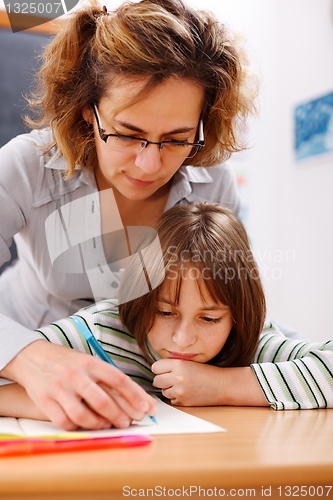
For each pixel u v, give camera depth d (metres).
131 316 0.89
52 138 0.95
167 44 0.76
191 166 1.04
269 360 0.96
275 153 2.12
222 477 0.45
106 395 0.61
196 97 0.80
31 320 1.17
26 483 0.42
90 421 0.60
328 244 1.87
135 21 0.77
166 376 0.83
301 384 0.82
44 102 0.92
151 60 0.75
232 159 2.05
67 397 0.61
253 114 1.04
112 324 0.92
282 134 2.11
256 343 0.93
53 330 0.87
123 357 0.92
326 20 1.89
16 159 0.95
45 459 0.48
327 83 1.88
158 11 0.79
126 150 0.80
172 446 0.53
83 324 0.88
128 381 0.64
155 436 0.58
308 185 1.97
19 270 1.20
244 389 0.82
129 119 0.77
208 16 0.87
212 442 0.55
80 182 0.94
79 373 0.62
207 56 0.81
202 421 0.67
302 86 2.00
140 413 0.63
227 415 0.74
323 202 1.89
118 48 0.76
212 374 0.83
